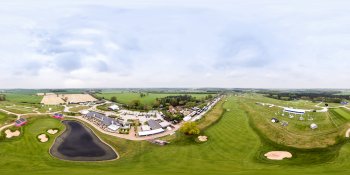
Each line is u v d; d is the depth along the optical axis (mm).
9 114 114625
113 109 165500
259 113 130750
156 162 58938
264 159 60250
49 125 99875
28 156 65312
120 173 47531
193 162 58125
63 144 78438
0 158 62469
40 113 127000
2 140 77562
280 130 87250
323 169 48688
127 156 66375
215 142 77062
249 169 50781
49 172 49406
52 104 189000
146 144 78250
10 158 62781
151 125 104688
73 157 65750
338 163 53031
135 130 99688
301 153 63656
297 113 135000
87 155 67688
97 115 124312
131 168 53406
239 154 64938
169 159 61312
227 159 60656
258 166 53812
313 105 192875
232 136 83812
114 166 55938
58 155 67375
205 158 61656
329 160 55719
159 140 81438
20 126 93312
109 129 98688
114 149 73750
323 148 65000
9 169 53688
